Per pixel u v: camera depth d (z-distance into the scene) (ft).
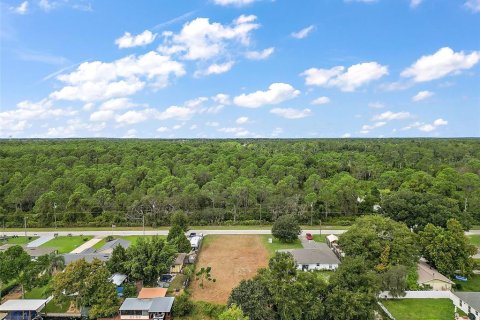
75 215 294.87
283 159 438.81
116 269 176.55
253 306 133.69
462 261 179.01
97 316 146.72
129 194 329.31
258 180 352.49
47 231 277.64
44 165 392.27
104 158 440.04
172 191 321.73
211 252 226.17
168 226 289.74
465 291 170.40
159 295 158.10
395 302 159.63
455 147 588.50
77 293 150.10
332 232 271.69
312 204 297.53
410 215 229.66
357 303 129.59
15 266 157.79
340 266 148.15
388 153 522.88
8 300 155.43
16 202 310.24
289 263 141.79
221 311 148.66
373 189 341.21
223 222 297.33
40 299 156.15
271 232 258.78
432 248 183.32
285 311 131.64
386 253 172.14
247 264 204.85
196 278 184.96
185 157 465.88
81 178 347.15
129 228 284.41
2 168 366.84
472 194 307.78
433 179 334.24
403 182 347.36
